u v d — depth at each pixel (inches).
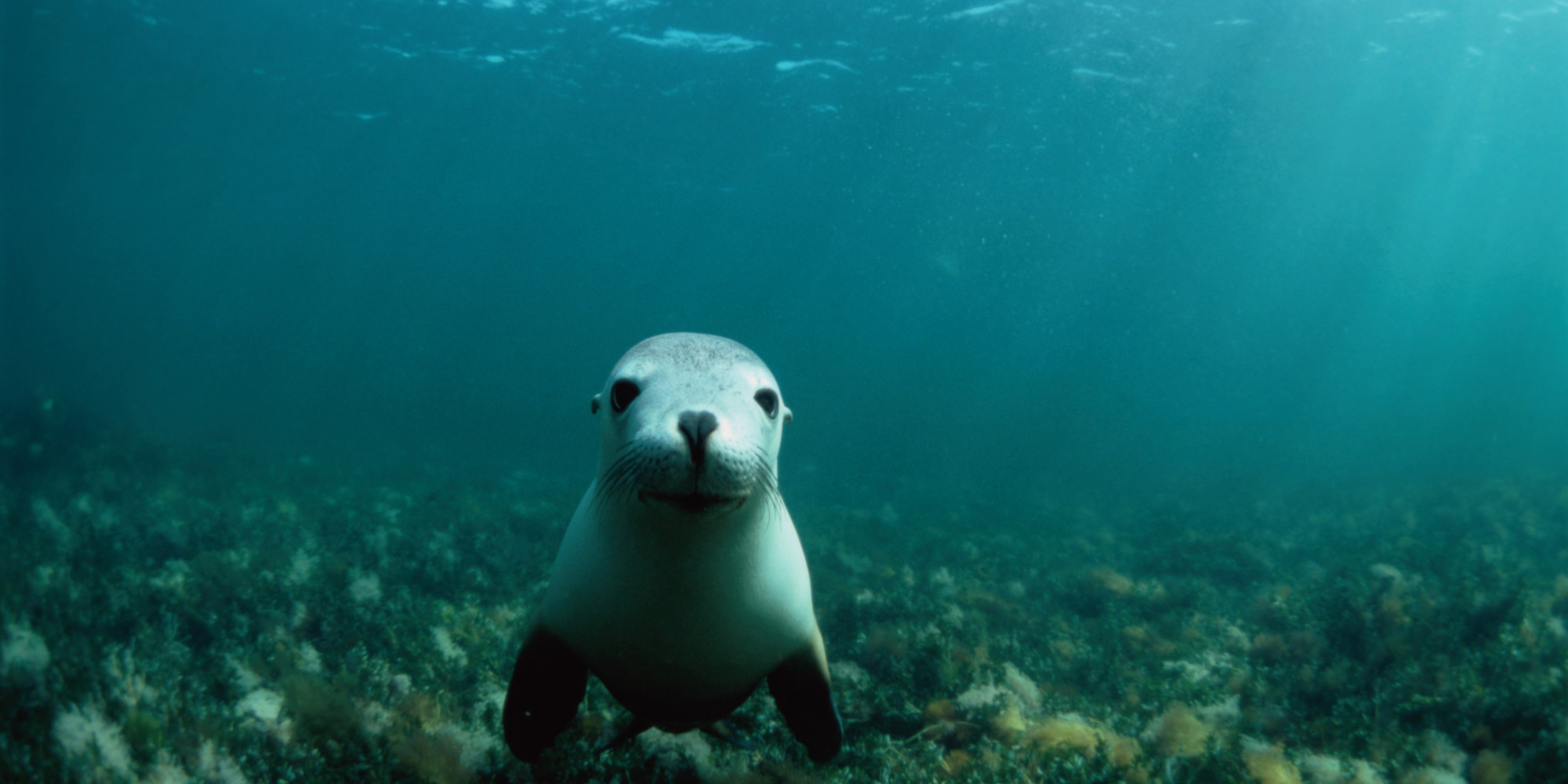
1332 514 536.7
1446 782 149.9
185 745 137.8
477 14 854.5
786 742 142.6
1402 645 199.0
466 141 1317.7
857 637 215.3
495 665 184.7
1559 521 466.9
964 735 160.1
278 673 180.2
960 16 804.0
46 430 557.9
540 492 549.0
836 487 701.3
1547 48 893.8
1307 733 170.4
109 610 198.4
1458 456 1130.0
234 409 1245.1
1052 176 1402.6
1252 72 920.9
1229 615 275.9
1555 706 159.2
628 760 130.3
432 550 322.7
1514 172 1397.6
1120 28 813.9
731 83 999.6
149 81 1055.0
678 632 84.7
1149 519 519.5
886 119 1111.6
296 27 894.4
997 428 1643.7
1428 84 983.6
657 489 69.2
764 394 86.0
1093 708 186.2
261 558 286.8
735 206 1723.7
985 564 369.7
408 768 130.2
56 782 120.1
